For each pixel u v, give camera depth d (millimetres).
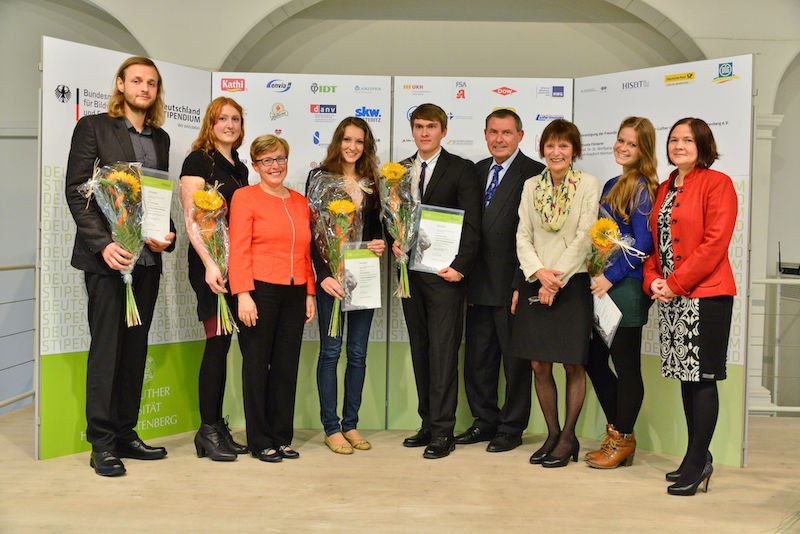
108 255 2834
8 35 5426
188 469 3039
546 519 2484
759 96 4988
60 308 3213
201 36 4961
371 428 3896
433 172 3379
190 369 3717
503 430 3484
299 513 2514
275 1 4949
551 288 2998
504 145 3404
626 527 2420
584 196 3043
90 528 2350
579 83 3738
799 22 4934
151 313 3137
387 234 3516
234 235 3047
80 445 3322
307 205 3283
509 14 5336
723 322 2717
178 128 3584
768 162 5023
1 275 5539
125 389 3119
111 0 4898
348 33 5355
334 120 3809
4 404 3855
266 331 3096
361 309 3408
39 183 3102
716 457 3311
